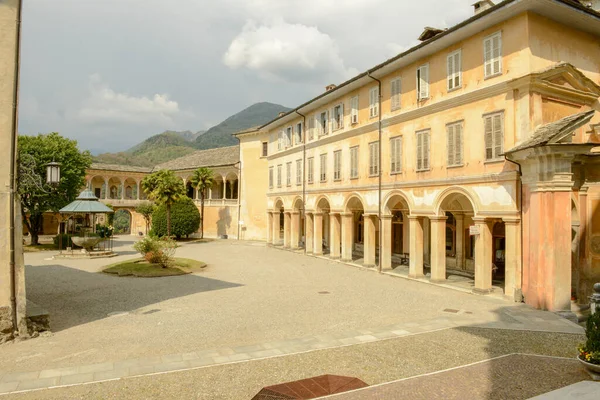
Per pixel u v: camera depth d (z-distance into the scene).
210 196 57.97
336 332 12.94
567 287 15.53
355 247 38.12
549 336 12.33
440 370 9.64
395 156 24.73
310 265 29.94
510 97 17.41
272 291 20.11
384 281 23.02
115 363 10.13
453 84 20.47
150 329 13.30
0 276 11.91
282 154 41.94
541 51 17.30
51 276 24.36
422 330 13.07
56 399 8.13
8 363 10.16
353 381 8.95
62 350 11.17
